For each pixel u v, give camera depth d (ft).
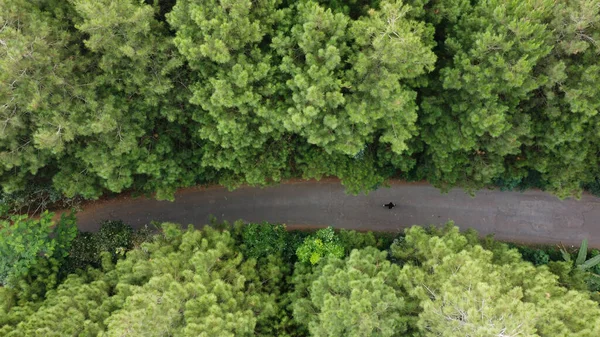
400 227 71.00
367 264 44.16
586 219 70.64
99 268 56.65
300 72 40.60
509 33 42.80
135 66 43.47
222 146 47.93
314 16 37.32
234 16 38.06
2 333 41.83
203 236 54.13
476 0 49.37
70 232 54.90
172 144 54.39
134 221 70.64
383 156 59.67
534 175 66.74
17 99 40.24
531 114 51.19
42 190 58.29
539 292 41.14
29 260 49.24
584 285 49.37
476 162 55.77
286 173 59.93
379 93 40.45
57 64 41.50
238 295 45.21
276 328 47.11
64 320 40.78
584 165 53.42
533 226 70.95
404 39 36.65
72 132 42.86
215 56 39.40
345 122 43.27
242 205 71.87
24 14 39.83
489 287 36.45
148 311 36.83
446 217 71.46
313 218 71.36
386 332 37.73
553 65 43.42
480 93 44.50
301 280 49.65
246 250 56.59
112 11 36.68
